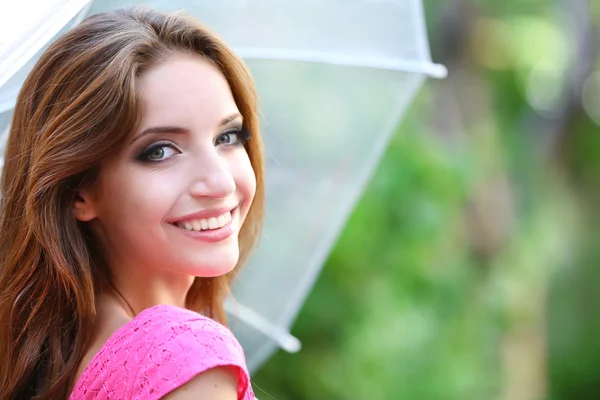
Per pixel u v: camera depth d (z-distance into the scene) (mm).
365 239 6953
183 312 2428
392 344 7215
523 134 11438
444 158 7922
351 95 3992
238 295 4125
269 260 4125
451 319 8297
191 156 2607
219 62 2744
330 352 7012
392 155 7305
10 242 2742
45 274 2680
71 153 2529
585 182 12234
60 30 2756
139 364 2320
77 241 2643
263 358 4219
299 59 3764
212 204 2604
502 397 10164
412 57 4027
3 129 2941
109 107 2500
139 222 2611
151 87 2559
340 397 6973
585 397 12227
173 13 2707
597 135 12000
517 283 11078
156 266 2688
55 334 2664
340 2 3803
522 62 10836
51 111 2592
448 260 8453
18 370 2658
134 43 2549
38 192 2586
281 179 4043
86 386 2406
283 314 4199
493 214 10578
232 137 2758
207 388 2301
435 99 10047
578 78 11680
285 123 3941
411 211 7305
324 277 6926
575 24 11484
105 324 2678
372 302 7078
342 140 4066
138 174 2578
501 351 10328
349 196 4160
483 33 10383
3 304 2709
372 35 3955
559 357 12141
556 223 12102
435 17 10164
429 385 7504
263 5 3619
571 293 12297
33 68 2670
